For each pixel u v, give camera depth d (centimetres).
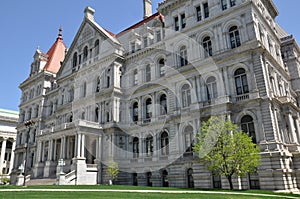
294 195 1978
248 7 3142
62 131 4028
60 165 3591
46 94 6191
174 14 3831
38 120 6041
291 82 4441
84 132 3209
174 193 1741
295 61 4469
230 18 3241
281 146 2677
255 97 2828
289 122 3044
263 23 3506
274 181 2495
